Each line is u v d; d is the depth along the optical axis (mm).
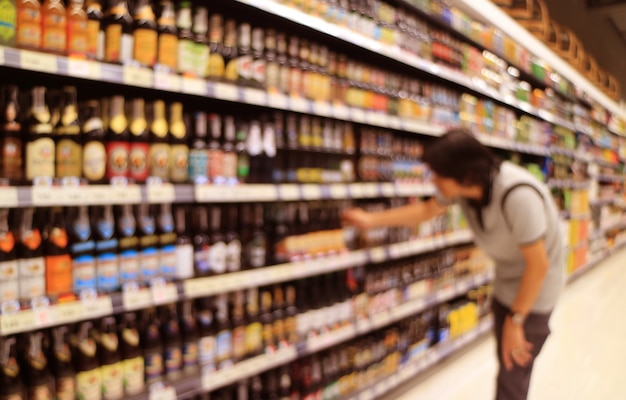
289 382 2375
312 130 2445
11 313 1411
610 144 8438
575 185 5957
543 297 2123
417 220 2629
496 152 4539
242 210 2209
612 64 11203
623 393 3150
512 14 4910
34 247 1538
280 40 2266
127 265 1729
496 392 2297
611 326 4574
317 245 2430
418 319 3264
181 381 1848
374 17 2633
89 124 1652
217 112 2473
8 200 1365
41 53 1429
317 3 2275
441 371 3400
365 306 2742
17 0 1467
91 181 1613
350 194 2488
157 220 1862
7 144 1507
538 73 4840
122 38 1724
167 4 1838
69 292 1599
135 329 1789
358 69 2688
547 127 5113
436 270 3395
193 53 1908
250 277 2027
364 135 2811
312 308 2447
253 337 2148
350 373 2676
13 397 1507
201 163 1936
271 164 2188
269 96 2064
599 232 7680
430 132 3113
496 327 2326
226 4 2260
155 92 2168
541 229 1957
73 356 1695
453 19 3361
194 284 1844
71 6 1582
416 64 2877
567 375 3426
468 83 3420
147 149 1767
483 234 2211
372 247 2738
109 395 1712
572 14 8273
